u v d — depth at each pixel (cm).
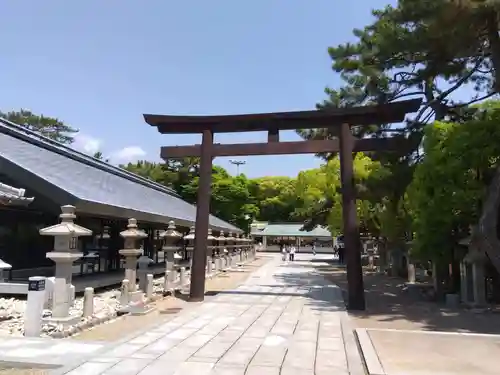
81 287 1366
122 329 907
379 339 825
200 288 1388
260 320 1035
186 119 1489
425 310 1265
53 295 909
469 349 750
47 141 1828
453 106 1528
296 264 3547
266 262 3809
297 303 1339
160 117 1500
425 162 1337
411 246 1556
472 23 1068
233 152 1469
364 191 1441
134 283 1205
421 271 2392
